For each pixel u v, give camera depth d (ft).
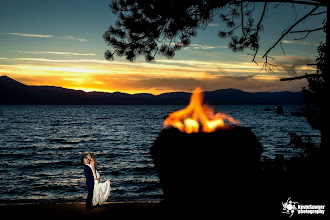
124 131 217.56
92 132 209.26
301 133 189.06
